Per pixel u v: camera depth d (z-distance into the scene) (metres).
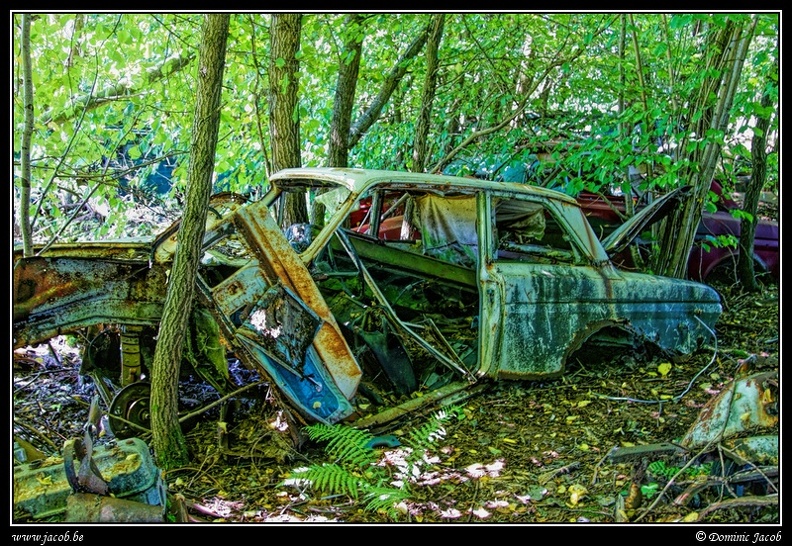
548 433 4.04
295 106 6.10
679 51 6.78
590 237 4.96
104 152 6.54
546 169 7.67
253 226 3.62
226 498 3.35
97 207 7.65
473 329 5.02
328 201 4.52
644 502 3.02
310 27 6.98
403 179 4.25
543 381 4.61
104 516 2.42
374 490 3.18
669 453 3.19
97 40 6.25
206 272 4.27
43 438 3.92
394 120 9.20
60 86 6.00
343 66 6.89
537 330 4.45
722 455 3.02
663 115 6.06
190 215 3.53
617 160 6.50
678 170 6.30
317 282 4.41
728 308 6.92
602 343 5.06
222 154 7.55
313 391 3.74
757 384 3.12
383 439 3.82
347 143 7.10
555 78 7.88
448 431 4.07
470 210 5.12
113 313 3.97
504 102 7.43
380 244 4.87
